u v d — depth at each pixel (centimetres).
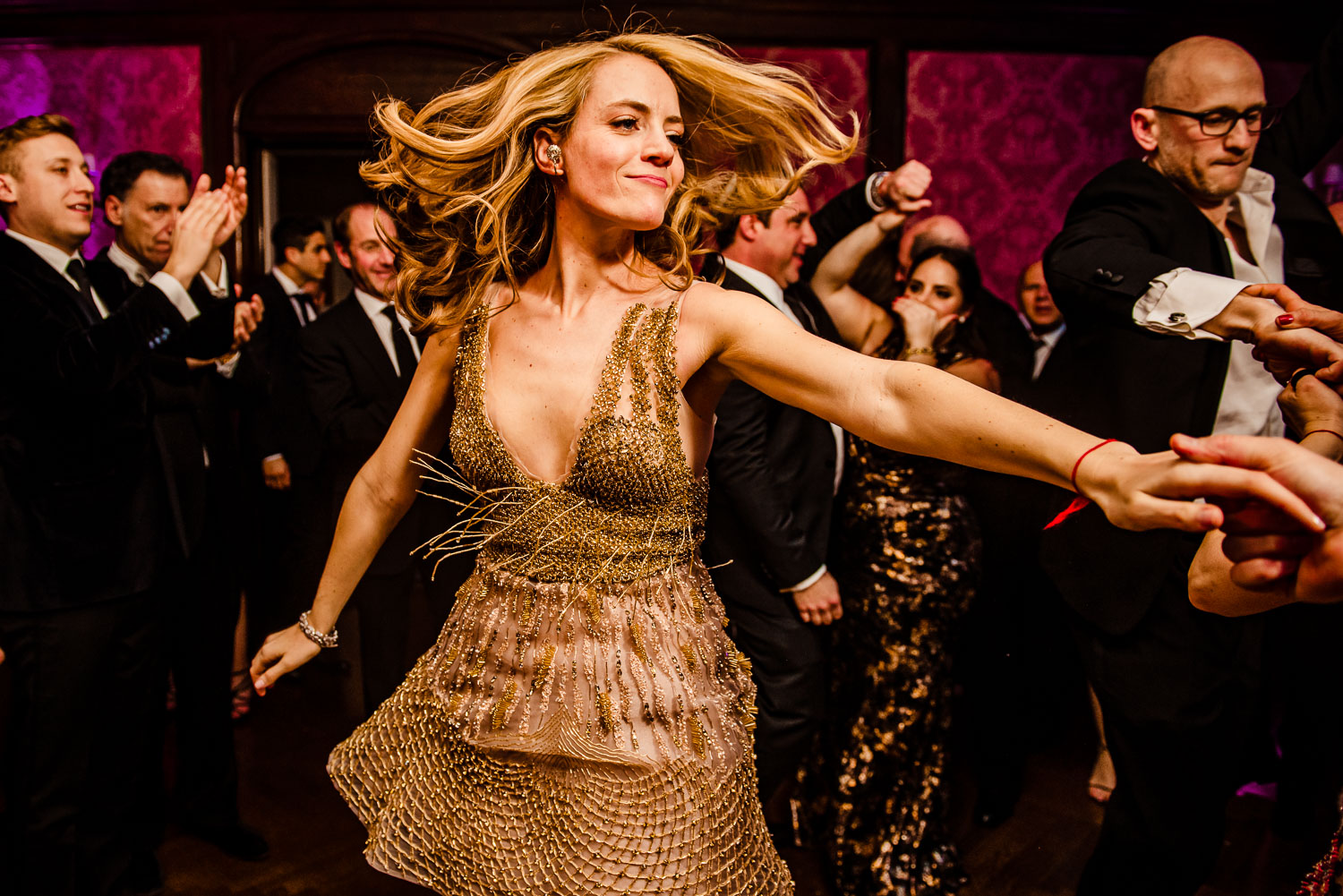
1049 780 307
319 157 513
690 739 125
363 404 306
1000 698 277
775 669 218
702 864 121
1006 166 482
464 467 135
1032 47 473
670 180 128
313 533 339
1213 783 187
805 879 247
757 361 117
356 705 367
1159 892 192
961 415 97
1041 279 362
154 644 228
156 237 269
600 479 124
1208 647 183
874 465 231
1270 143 235
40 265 211
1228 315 143
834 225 307
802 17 470
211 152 481
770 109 142
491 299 141
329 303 454
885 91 473
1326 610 249
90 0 476
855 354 111
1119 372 189
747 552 218
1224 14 470
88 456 209
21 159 213
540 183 141
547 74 128
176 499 230
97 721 219
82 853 222
